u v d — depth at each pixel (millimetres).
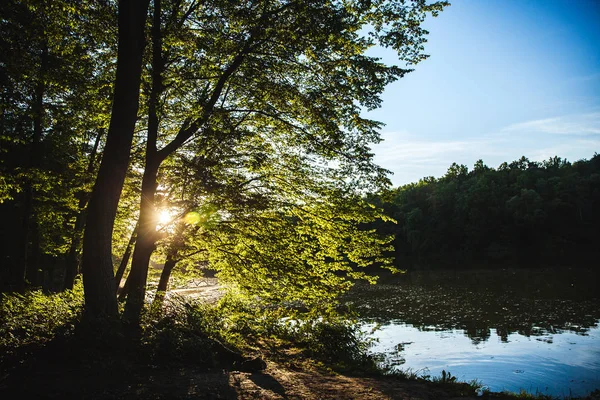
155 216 10609
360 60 10000
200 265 15859
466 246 80125
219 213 11367
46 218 17766
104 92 10977
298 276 11727
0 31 10195
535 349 14352
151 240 10562
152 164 10523
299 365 9398
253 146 12180
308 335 13039
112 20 9922
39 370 6098
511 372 11875
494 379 11266
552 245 73812
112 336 7305
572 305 22656
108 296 8055
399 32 10008
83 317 7320
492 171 96625
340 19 9562
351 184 11344
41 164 16906
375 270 55562
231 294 14922
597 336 16031
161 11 10953
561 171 96250
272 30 9695
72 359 6555
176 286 16047
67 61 11422
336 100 10438
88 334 7059
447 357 13516
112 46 10844
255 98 11047
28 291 14703
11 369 5984
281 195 12234
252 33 9562
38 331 7023
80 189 15422
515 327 17969
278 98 10727
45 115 14344
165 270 13531
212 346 8594
